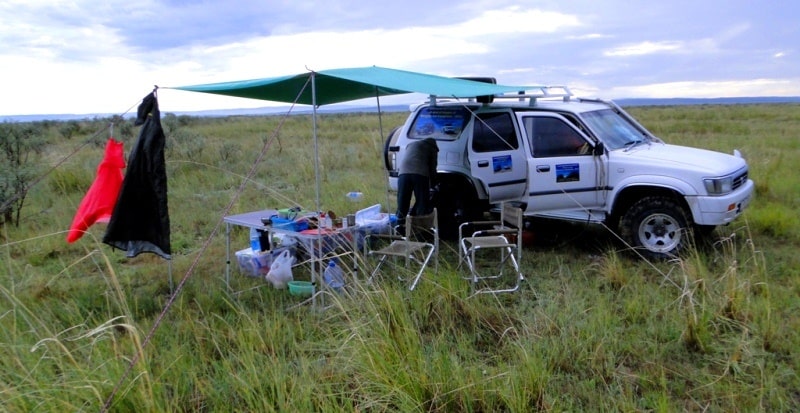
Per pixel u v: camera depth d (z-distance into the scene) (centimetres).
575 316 454
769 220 700
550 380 367
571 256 638
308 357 403
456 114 720
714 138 1659
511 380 350
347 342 390
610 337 417
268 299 521
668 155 622
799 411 331
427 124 746
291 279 547
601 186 629
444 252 670
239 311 477
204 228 813
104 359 373
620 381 368
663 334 423
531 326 443
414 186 676
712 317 436
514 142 677
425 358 378
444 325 454
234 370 384
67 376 348
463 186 712
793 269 557
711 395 352
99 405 324
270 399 343
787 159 1152
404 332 402
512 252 607
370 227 640
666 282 529
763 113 3127
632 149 650
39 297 530
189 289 553
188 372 373
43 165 1142
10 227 791
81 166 1230
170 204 949
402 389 340
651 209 602
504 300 515
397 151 766
